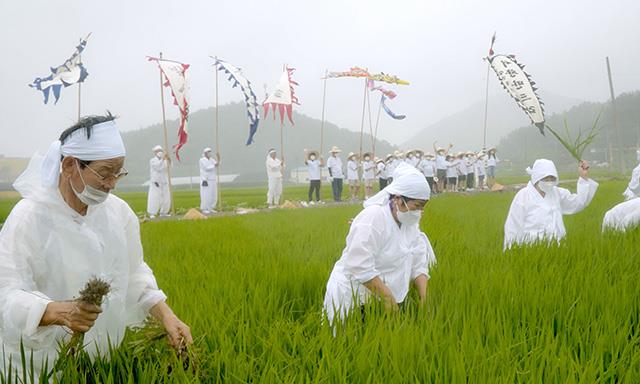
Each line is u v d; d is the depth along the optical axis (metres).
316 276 6.28
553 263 6.38
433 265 6.13
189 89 20.88
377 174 30.95
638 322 4.51
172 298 5.50
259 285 5.64
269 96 25.86
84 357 3.34
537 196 8.34
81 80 16.08
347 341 3.93
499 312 4.46
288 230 11.54
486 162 37.44
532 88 8.75
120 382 3.37
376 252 5.00
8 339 3.05
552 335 3.90
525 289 4.97
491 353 3.79
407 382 3.27
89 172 3.08
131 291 3.66
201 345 3.79
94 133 3.07
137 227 3.63
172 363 3.44
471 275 5.67
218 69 22.36
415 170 4.95
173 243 10.08
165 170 22.86
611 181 36.41
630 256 6.72
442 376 3.36
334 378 3.32
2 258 3.00
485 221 12.21
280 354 3.59
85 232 3.20
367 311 4.45
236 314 4.59
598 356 3.58
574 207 8.63
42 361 3.20
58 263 3.12
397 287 5.15
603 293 4.87
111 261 3.36
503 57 9.00
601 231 9.29
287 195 39.12
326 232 10.78
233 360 3.50
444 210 15.59
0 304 2.96
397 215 5.00
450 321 4.37
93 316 2.90
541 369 3.36
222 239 10.40
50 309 2.91
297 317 5.29
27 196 3.13
